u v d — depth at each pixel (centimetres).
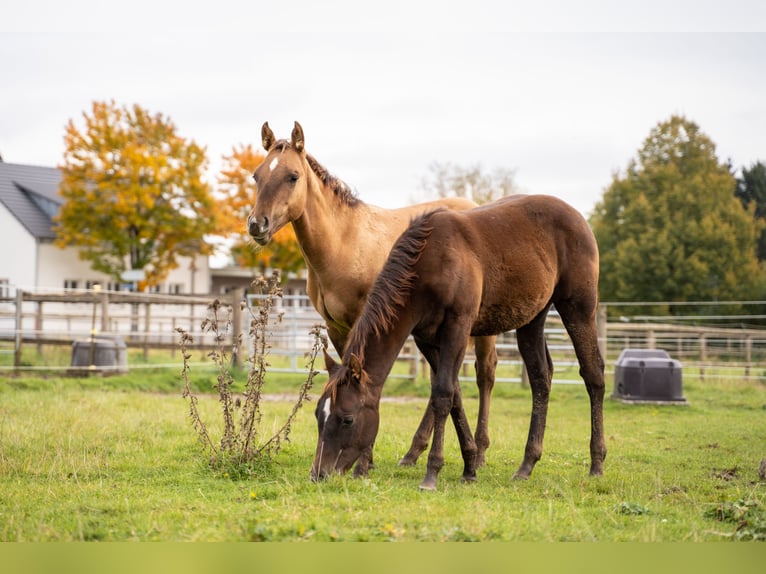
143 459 688
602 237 3394
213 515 481
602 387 691
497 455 768
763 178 3759
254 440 670
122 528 454
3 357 1858
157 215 2997
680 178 3331
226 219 3091
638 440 891
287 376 1552
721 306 3114
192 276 3456
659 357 1255
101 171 2948
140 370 1569
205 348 1788
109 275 3241
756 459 768
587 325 691
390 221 748
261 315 675
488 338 738
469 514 482
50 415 927
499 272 623
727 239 3112
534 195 698
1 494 545
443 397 584
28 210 3388
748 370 1761
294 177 650
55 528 456
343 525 454
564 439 881
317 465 559
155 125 3009
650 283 3178
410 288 586
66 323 3231
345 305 714
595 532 463
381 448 781
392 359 589
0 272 3344
